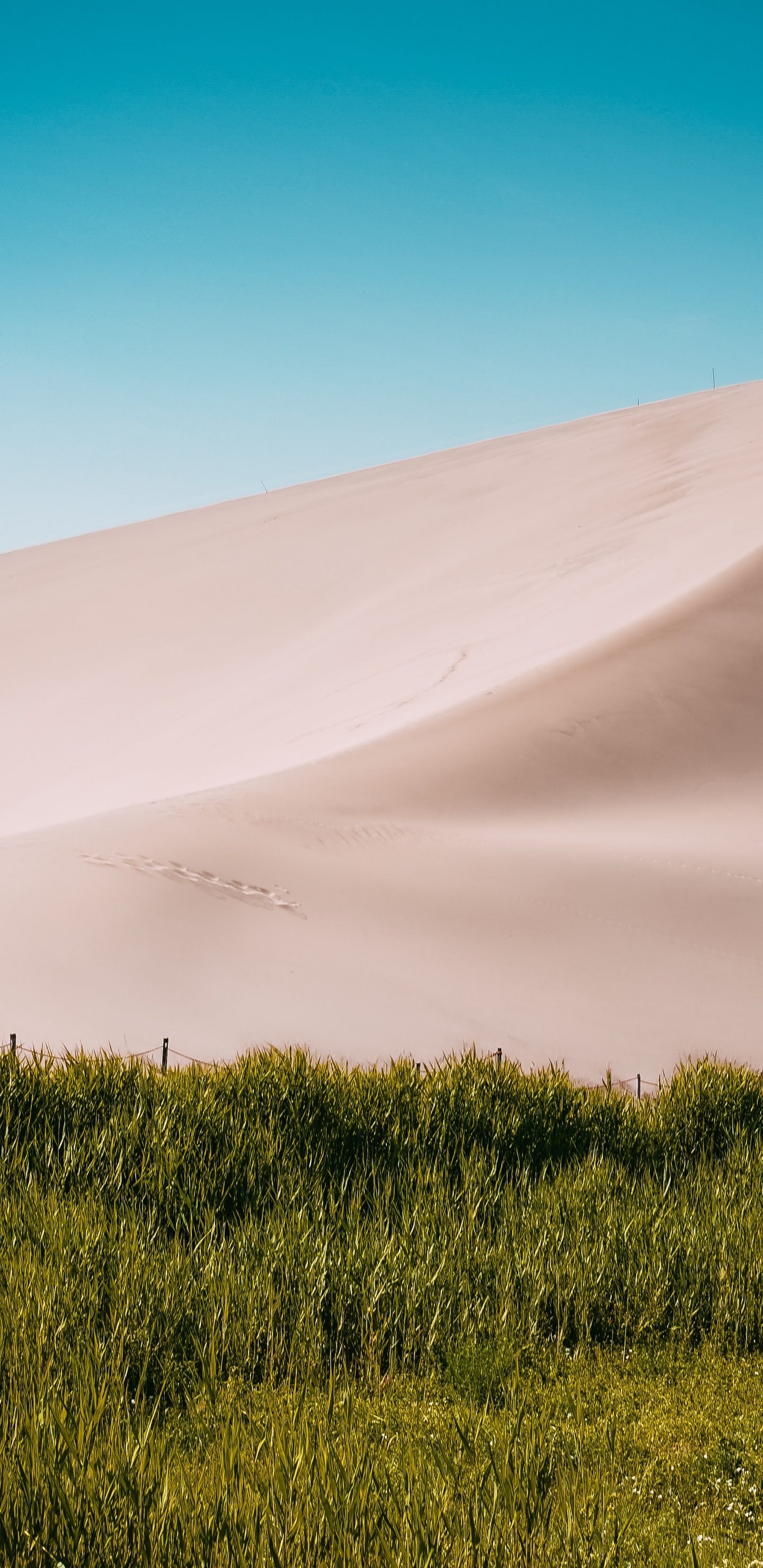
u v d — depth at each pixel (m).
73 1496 2.84
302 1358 4.03
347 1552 2.71
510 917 15.90
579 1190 5.68
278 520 58.94
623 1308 4.54
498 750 22.97
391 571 46.84
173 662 42.91
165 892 15.03
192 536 60.28
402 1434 3.51
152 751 33.59
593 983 14.28
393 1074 7.36
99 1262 4.48
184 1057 10.55
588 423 67.44
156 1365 3.90
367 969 13.93
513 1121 6.73
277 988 13.12
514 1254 4.77
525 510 49.62
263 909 15.19
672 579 32.81
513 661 29.95
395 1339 4.21
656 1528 3.12
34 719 40.09
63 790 32.47
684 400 67.75
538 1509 3.03
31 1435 3.11
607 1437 3.60
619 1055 12.27
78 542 68.62
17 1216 4.96
